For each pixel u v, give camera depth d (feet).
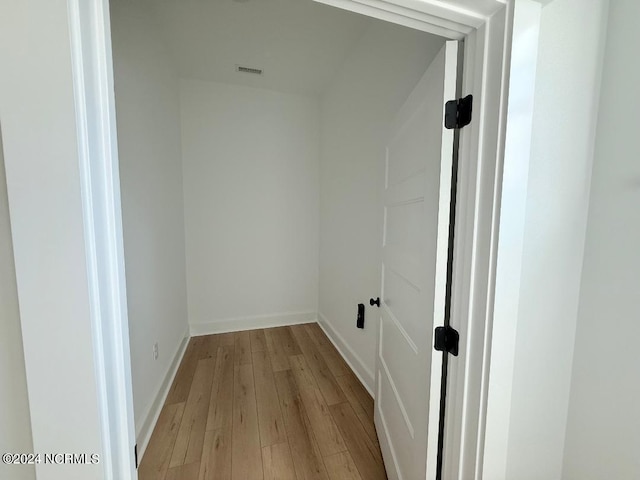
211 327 10.08
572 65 2.50
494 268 2.33
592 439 2.75
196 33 6.75
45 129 1.44
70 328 1.55
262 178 10.24
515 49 2.15
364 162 6.96
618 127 2.48
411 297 3.57
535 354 2.71
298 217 10.80
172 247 7.70
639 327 2.41
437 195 2.76
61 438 1.61
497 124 2.24
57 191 1.48
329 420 5.70
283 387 6.82
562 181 2.60
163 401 6.26
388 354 4.66
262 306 10.66
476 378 2.51
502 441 2.54
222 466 4.64
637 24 2.35
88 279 1.56
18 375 1.63
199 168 9.50
